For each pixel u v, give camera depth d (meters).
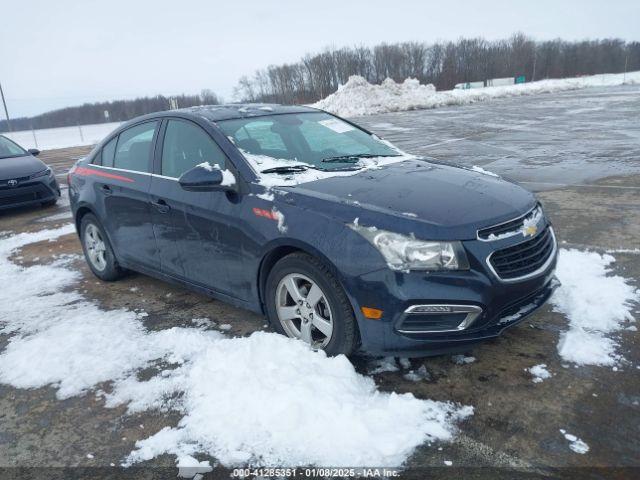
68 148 26.38
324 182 3.27
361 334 2.83
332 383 2.75
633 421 2.46
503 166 9.58
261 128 3.90
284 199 3.12
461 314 2.69
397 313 2.68
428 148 12.56
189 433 2.59
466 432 2.46
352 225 2.80
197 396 2.88
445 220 2.72
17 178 8.67
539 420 2.51
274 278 3.20
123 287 4.82
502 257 2.76
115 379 3.16
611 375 2.82
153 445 2.53
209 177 3.29
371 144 4.28
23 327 4.05
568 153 10.61
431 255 2.64
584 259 4.48
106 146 4.81
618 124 15.36
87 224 4.99
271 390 2.74
